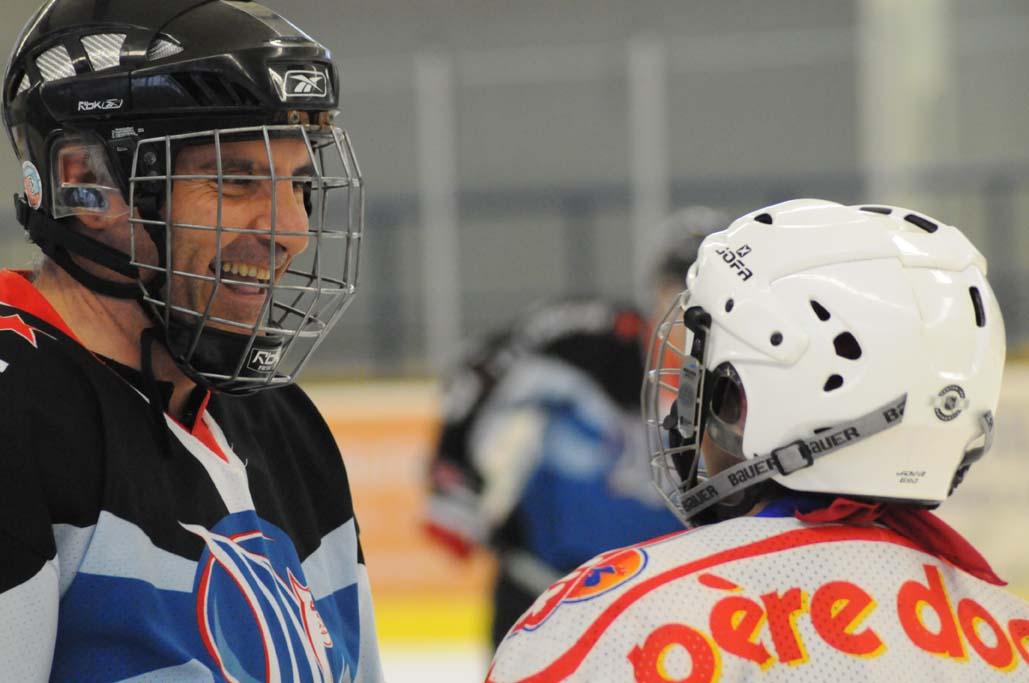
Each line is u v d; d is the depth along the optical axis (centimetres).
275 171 604
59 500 545
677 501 645
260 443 689
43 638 532
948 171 2625
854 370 559
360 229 637
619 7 2714
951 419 565
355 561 727
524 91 2719
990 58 2647
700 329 604
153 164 585
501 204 2692
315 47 620
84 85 584
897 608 552
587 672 544
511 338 1477
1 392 541
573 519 1419
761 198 2625
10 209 2623
